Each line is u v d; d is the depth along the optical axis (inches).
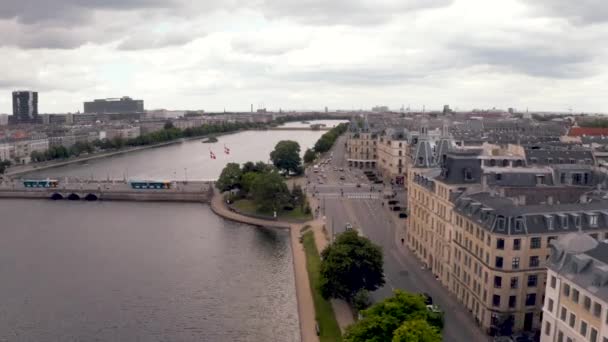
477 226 6934.1
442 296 7834.6
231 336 7121.1
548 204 7160.4
